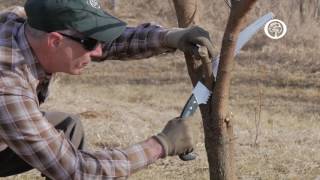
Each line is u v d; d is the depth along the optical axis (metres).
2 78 3.17
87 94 18.97
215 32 26.64
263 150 10.48
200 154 9.78
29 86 3.24
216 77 3.79
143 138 11.64
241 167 9.17
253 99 18.80
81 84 22.22
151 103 17.72
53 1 3.17
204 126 3.98
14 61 3.23
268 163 9.55
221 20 28.89
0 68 3.20
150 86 21.95
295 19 28.36
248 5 3.47
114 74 25.08
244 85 21.72
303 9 28.56
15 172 3.94
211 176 4.03
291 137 12.12
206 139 4.00
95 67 26.66
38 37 3.22
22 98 3.15
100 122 12.88
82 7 3.19
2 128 3.13
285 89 21.05
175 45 3.85
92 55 3.31
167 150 3.31
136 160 3.25
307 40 27.97
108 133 11.70
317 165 9.54
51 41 3.20
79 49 3.23
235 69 24.84
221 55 3.71
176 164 9.37
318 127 14.23
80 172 3.18
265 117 15.22
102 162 3.21
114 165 3.21
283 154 10.19
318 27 28.48
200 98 3.73
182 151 3.37
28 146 3.13
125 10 35.53
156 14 34.16
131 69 26.33
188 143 3.36
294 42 27.98
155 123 13.56
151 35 3.98
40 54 3.25
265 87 21.36
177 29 3.91
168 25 32.41
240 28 3.63
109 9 35.56
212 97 3.87
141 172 8.77
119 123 12.88
